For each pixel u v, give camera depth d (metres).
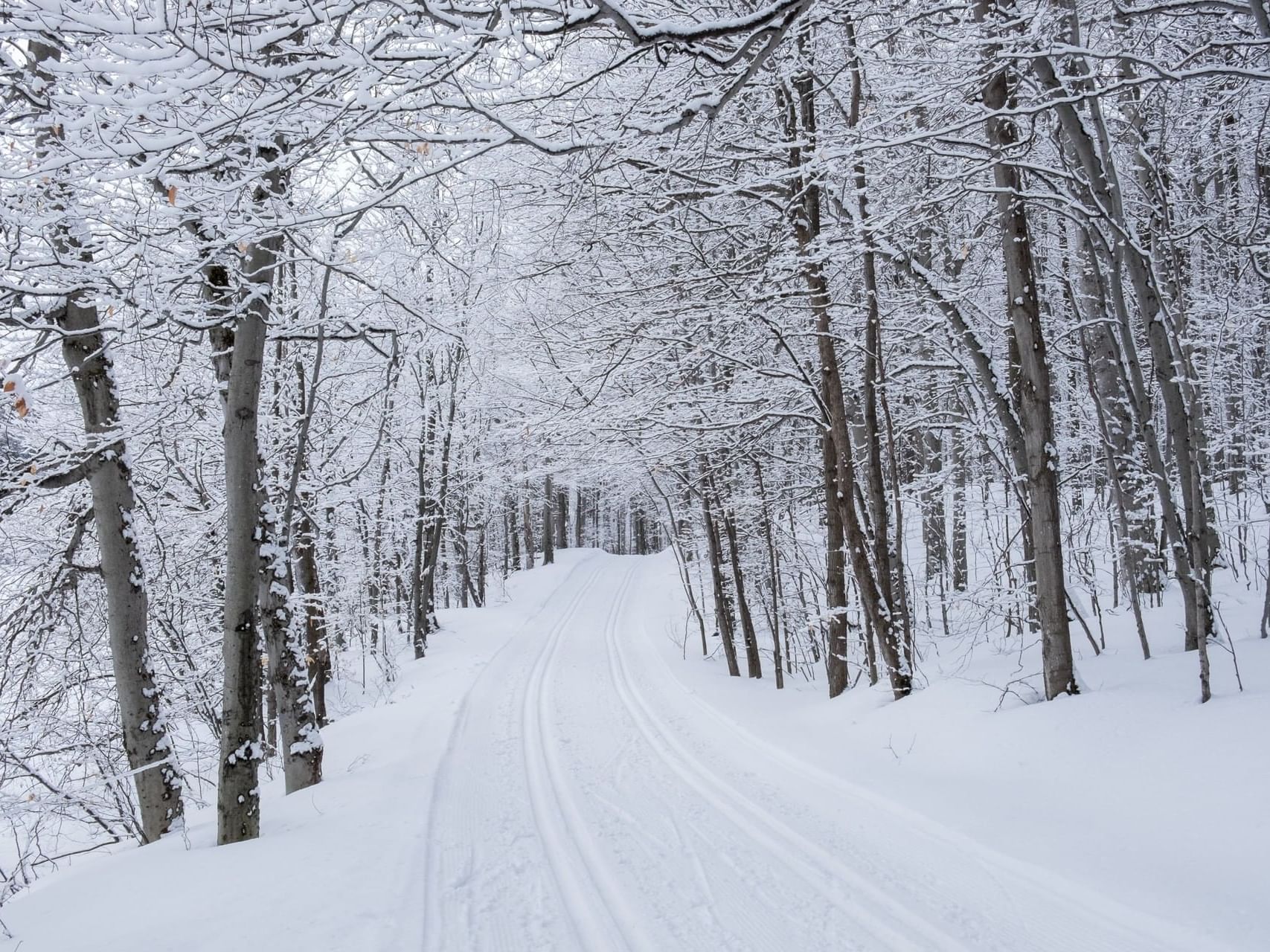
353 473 11.14
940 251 10.50
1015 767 5.77
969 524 17.05
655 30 3.39
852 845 5.17
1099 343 10.13
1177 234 9.62
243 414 5.91
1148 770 4.99
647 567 37.66
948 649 11.98
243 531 5.88
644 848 5.38
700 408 10.88
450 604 35.88
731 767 7.45
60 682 8.52
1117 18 6.69
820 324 9.43
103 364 6.96
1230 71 4.79
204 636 11.44
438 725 9.76
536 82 6.02
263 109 4.05
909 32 7.68
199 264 5.10
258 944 3.83
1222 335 10.17
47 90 4.27
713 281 9.41
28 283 5.00
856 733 7.87
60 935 4.00
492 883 4.85
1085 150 6.45
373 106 3.95
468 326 9.92
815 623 14.06
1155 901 3.82
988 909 4.11
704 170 8.80
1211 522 10.73
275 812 6.46
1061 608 6.63
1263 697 5.25
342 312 8.15
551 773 7.48
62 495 9.11
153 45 3.77
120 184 5.32
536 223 9.26
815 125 8.79
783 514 15.37
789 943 3.94
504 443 24.81
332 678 17.62
